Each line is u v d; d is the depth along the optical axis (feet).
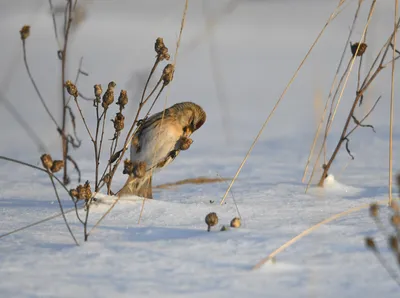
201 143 58.95
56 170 26.89
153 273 21.59
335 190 38.47
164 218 30.37
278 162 49.90
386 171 45.78
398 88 79.15
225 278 21.03
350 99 74.59
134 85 56.85
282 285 20.38
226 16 127.65
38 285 20.48
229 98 78.64
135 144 35.32
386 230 26.63
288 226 27.71
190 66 96.68
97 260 23.03
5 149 55.47
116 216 30.78
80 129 60.54
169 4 126.72
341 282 20.57
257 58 101.55
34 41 100.53
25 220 30.32
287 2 134.21
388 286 20.18
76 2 36.11
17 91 76.89
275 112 72.69
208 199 36.09
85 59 89.30
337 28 115.85
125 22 113.91
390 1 103.24
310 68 92.84
